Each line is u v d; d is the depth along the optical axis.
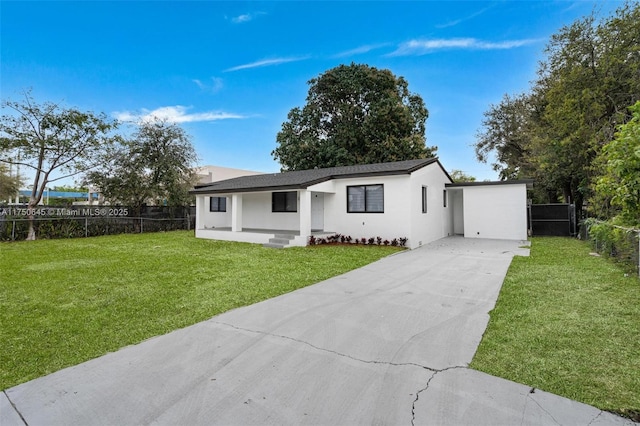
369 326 4.04
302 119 25.23
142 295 5.48
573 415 2.26
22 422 2.28
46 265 8.19
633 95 11.36
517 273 6.93
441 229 14.73
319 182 12.28
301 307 4.82
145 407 2.43
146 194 18.48
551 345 3.38
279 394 2.58
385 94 23.48
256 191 12.84
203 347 3.46
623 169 4.69
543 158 16.08
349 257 9.27
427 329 3.92
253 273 7.18
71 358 3.24
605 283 5.78
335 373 2.89
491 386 2.65
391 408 2.38
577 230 15.64
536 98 18.00
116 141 16.72
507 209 14.03
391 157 22.19
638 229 5.49
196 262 8.55
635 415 2.24
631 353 3.17
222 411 2.37
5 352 3.38
